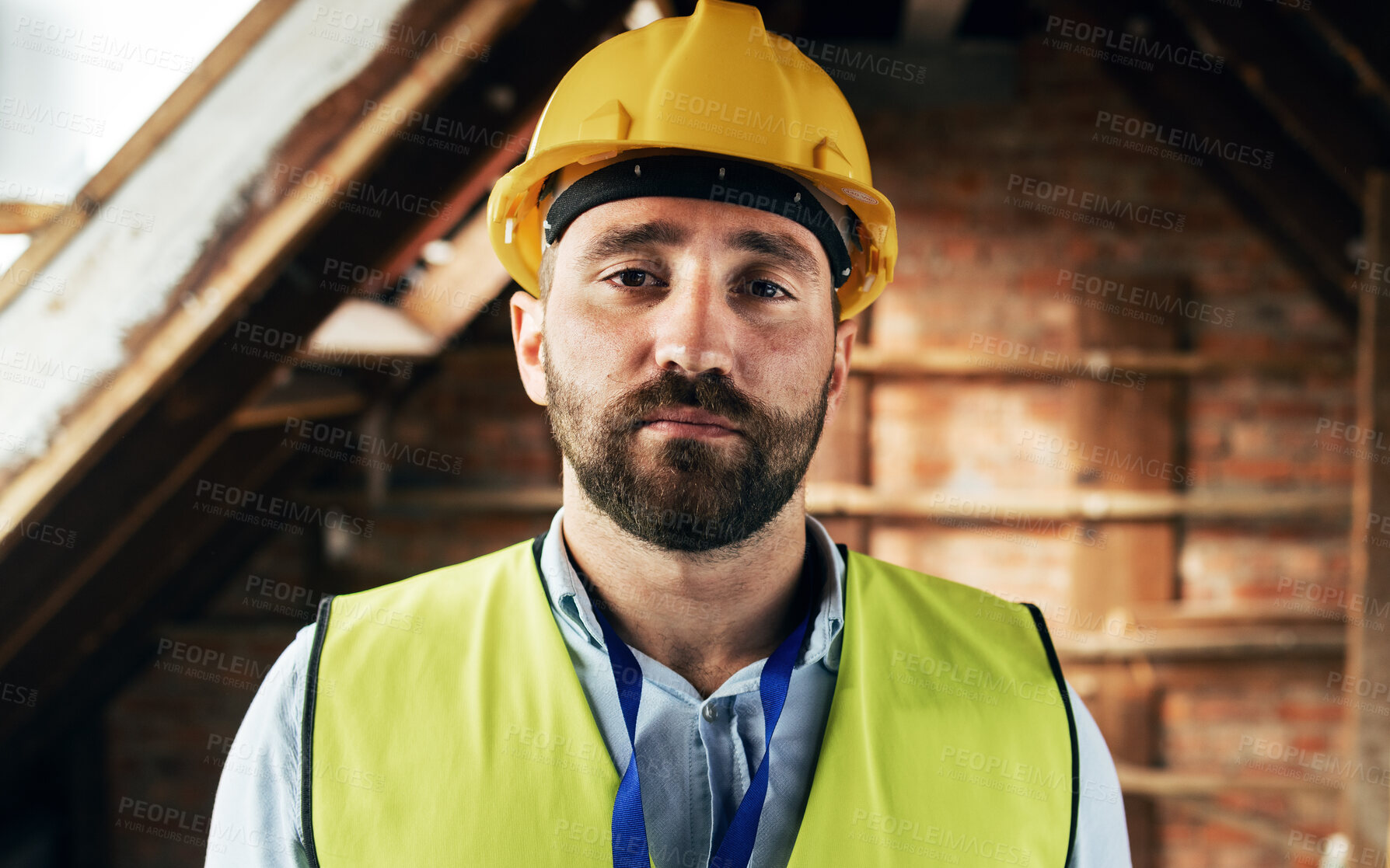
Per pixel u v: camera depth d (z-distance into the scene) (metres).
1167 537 3.46
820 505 3.44
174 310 1.47
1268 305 3.43
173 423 1.59
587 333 0.66
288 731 0.71
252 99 1.40
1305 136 2.26
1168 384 3.44
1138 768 3.48
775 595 0.72
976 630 0.81
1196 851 3.47
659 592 0.69
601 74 0.76
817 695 0.74
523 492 3.47
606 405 0.65
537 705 0.69
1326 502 3.36
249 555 3.36
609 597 0.71
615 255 0.67
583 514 0.69
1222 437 3.45
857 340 3.51
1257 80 2.23
